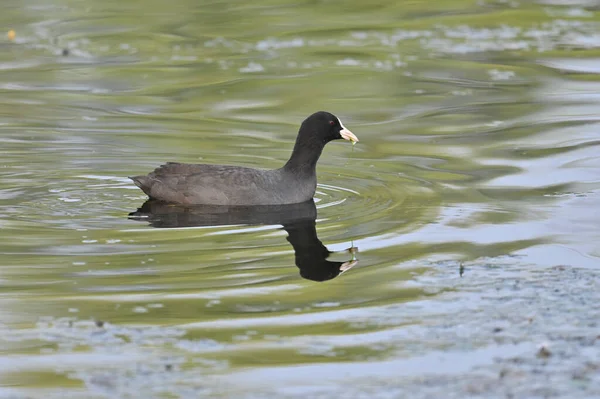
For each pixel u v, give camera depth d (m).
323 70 25.11
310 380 9.06
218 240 13.80
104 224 14.55
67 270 12.26
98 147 19.22
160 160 18.53
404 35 28.36
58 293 11.41
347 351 9.73
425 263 12.52
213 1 31.88
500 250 13.03
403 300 11.17
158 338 10.04
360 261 12.70
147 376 9.14
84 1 31.47
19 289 11.52
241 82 24.12
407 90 23.42
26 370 9.27
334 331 10.26
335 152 19.34
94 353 9.67
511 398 8.70
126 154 18.80
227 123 21.03
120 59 26.09
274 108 22.14
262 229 14.45
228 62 25.86
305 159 16.48
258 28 28.81
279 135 20.19
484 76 24.67
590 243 13.27
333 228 14.41
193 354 9.64
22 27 28.66
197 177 16.08
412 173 17.67
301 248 13.35
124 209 15.52
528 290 11.41
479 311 10.78
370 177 17.55
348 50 26.81
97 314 10.74
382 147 19.42
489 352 9.70
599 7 31.33
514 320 10.50
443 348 9.81
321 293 11.46
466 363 9.45
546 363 9.40
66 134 20.00
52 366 9.36
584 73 24.78
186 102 22.62
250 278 12.03
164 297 11.30
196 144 19.50
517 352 9.69
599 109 21.72
